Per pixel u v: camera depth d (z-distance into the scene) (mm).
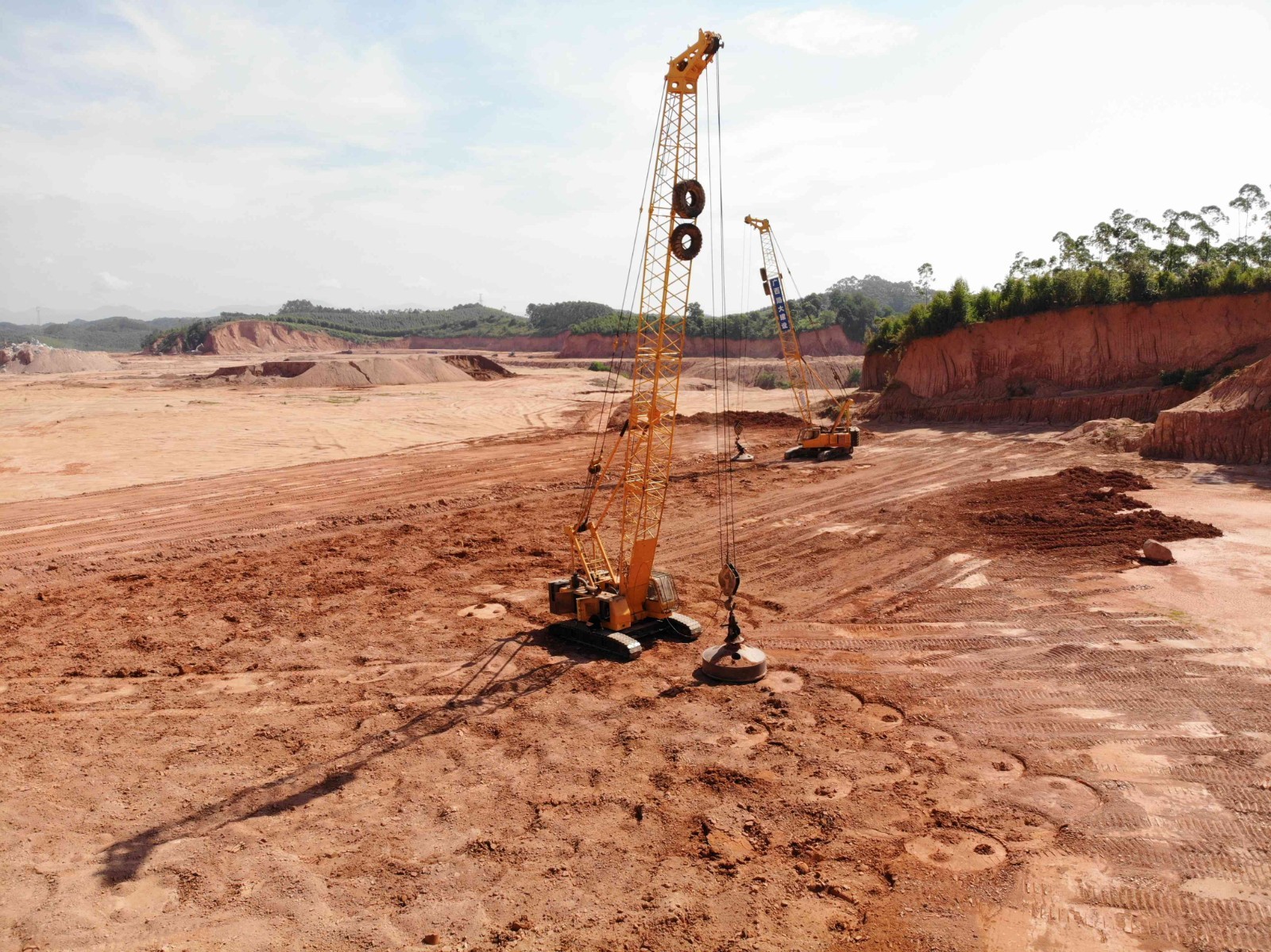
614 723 16828
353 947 10516
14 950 10531
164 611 24281
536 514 37000
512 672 19578
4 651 21219
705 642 21312
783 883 11594
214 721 17219
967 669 18953
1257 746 14727
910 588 25031
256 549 31188
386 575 27797
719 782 14391
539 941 10531
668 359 20250
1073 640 20172
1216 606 21688
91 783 14766
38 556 29484
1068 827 12648
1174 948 9992
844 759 15117
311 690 18734
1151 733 15500
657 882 11703
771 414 71000
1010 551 28250
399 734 16516
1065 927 10469
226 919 11086
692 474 46406
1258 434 39000
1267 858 11641
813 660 19969
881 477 43438
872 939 10391
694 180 18844
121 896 11586
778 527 33469
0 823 13477
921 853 12195
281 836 13055
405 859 12391
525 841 12789
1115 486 36500
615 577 22438
